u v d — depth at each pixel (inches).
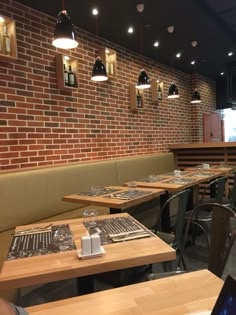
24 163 123.6
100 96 167.6
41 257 49.7
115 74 170.7
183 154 229.6
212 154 214.4
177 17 147.8
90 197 100.5
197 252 116.1
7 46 111.1
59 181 126.6
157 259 49.2
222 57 222.7
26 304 81.5
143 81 150.5
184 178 138.9
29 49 126.0
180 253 87.3
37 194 115.6
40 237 59.9
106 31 160.2
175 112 246.1
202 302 35.2
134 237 57.1
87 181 141.9
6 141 116.4
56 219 120.3
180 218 84.5
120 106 184.4
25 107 124.4
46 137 134.1
